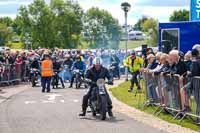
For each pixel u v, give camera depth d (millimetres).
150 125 21453
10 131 20250
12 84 50406
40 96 36750
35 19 132125
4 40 165750
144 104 28125
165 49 39469
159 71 25703
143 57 43125
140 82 42562
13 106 29750
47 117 24531
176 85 23078
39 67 49062
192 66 21719
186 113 22281
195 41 38531
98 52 66188
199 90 20781
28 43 133625
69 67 50500
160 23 39781
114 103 31109
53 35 132500
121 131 19906
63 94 38562
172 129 20297
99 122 22641
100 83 23859
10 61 50688
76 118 24109
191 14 41281
